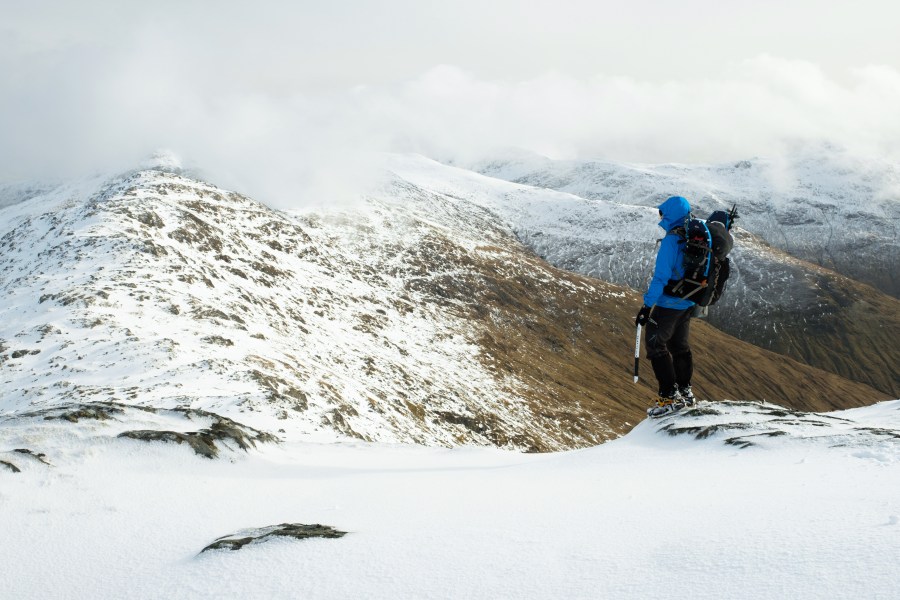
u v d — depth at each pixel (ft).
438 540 11.10
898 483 12.63
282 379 139.23
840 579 7.31
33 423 22.91
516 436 248.73
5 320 165.17
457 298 437.17
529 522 12.19
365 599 8.85
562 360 413.18
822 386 538.47
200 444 22.21
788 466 16.79
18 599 10.73
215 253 284.61
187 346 142.31
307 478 21.02
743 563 8.30
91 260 217.77
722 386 500.74
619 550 9.66
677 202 23.57
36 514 15.15
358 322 317.42
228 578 10.19
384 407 189.06
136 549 12.75
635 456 22.58
